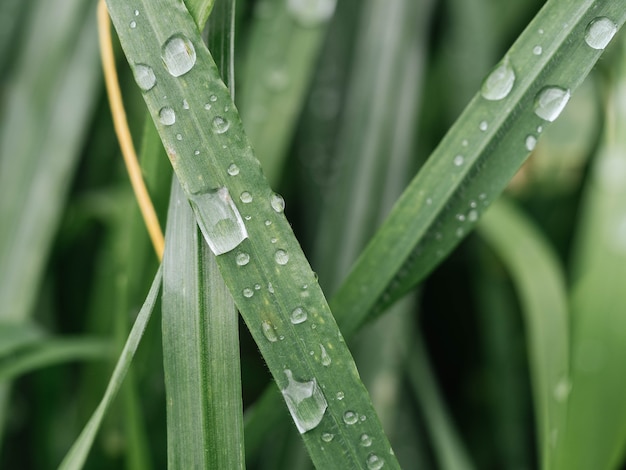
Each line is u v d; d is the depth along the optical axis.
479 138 0.16
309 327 0.15
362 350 0.23
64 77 0.25
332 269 0.23
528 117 0.16
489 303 0.27
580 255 0.22
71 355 0.21
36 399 0.24
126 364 0.16
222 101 0.15
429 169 0.17
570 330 0.21
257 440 0.19
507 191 0.27
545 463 0.19
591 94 0.25
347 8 0.28
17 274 0.23
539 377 0.20
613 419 0.20
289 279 0.15
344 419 0.15
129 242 0.20
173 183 0.16
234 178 0.15
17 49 0.25
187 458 0.16
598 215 0.21
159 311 0.20
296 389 0.15
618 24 0.16
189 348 0.16
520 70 0.16
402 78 0.26
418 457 0.25
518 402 0.27
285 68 0.23
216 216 0.15
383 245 0.17
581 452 0.20
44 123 0.24
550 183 0.27
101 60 0.25
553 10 0.16
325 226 0.24
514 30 0.29
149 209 0.18
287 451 0.22
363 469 0.15
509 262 0.22
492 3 0.29
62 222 0.25
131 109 0.27
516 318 0.27
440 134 0.28
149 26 0.15
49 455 0.24
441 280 0.29
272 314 0.15
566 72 0.16
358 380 0.15
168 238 0.16
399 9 0.26
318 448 0.15
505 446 0.26
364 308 0.17
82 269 0.28
